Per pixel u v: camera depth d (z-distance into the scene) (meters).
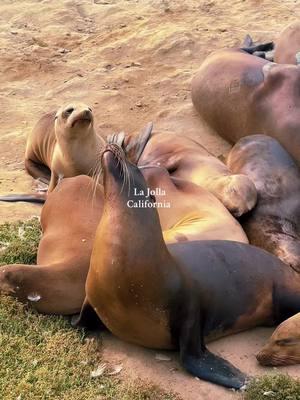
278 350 3.30
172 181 4.23
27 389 3.14
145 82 6.50
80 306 3.59
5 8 8.73
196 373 3.23
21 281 3.54
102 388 3.18
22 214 4.50
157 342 3.32
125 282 3.12
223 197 4.22
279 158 4.54
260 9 8.21
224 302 3.39
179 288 3.21
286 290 3.56
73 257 3.64
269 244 4.04
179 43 7.05
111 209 3.15
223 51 6.12
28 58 7.13
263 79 5.34
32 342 3.40
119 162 3.17
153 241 3.13
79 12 8.56
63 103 6.22
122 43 7.27
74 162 4.90
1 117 6.11
